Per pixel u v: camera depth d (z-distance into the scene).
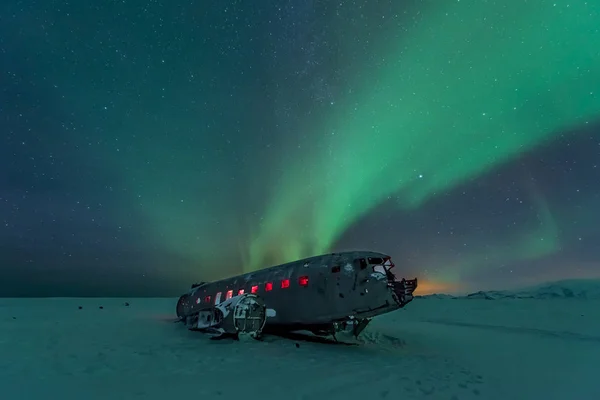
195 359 14.34
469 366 14.76
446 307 66.50
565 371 14.14
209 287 29.61
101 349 16.48
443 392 10.56
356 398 9.63
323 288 19.58
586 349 19.84
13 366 12.55
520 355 17.78
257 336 20.36
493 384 11.77
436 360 15.97
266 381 11.02
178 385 10.28
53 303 71.12
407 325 32.09
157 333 23.36
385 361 15.29
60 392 9.43
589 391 11.21
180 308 33.62
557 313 49.78
